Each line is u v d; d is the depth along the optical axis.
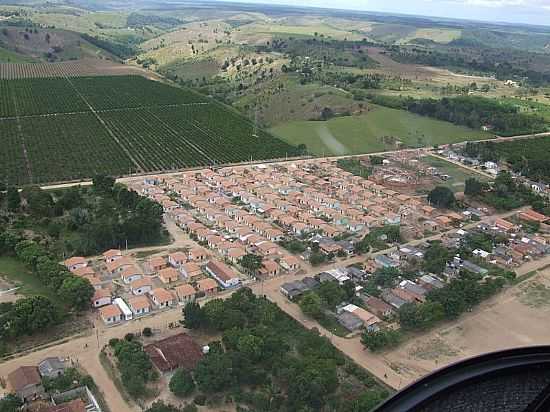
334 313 145.75
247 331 126.06
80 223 190.12
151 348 124.25
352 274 166.50
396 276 163.12
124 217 197.38
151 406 106.94
